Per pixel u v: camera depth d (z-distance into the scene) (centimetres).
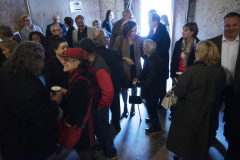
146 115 308
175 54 274
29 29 440
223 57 217
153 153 224
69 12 597
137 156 221
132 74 278
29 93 120
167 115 305
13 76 124
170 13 509
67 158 221
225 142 236
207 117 173
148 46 217
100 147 231
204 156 182
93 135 179
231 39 209
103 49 221
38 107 124
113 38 354
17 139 130
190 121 175
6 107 125
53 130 143
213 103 172
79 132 158
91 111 172
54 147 149
